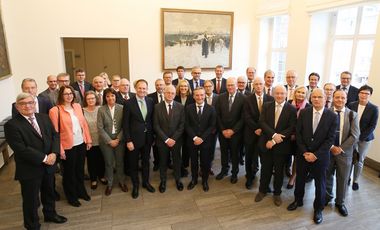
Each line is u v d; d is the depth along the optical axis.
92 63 6.14
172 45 6.02
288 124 3.02
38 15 5.17
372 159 4.10
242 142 3.93
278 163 3.08
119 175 3.44
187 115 3.39
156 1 5.77
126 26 5.69
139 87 3.15
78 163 3.08
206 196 3.33
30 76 5.34
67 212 3.00
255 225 2.79
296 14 5.27
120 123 3.29
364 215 2.94
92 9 5.42
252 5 6.48
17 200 3.26
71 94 2.88
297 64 5.35
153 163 4.27
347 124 2.84
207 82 3.80
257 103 3.39
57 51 5.38
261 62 6.67
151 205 3.14
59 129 2.82
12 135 2.31
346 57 4.80
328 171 3.01
